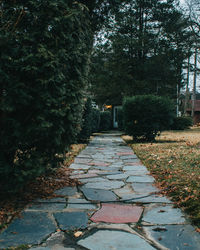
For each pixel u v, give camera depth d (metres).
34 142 3.30
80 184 4.04
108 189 3.76
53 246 2.04
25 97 2.90
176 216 2.68
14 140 3.05
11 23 2.99
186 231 2.32
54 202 3.15
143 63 19.62
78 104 3.61
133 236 2.22
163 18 19.22
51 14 3.11
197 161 5.33
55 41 3.19
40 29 3.11
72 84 3.40
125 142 11.44
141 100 10.52
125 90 19.22
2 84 2.85
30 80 3.06
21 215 2.71
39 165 3.13
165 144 9.11
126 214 2.75
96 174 4.76
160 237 2.20
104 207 2.98
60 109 3.12
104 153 7.69
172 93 20.56
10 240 2.14
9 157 3.19
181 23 20.38
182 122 19.78
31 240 2.15
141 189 3.75
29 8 3.10
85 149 8.66
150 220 2.58
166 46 19.28
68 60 3.47
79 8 3.54
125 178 4.45
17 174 2.86
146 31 19.31
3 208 2.89
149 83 19.11
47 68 3.03
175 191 3.48
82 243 2.10
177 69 19.92
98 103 23.33
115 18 16.47
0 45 2.78
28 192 3.51
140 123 10.69
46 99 3.00
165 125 10.73
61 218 2.63
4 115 2.99
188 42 20.67
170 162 5.50
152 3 19.23
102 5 9.66
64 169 5.16
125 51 19.53
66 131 3.51
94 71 18.52
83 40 3.81
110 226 2.44
